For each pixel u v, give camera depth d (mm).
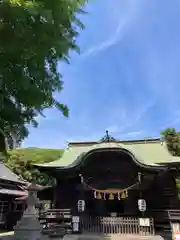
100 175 15766
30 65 5164
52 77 6355
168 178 16734
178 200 15969
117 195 15422
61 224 14484
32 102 5469
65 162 17906
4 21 4176
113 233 13109
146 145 19969
